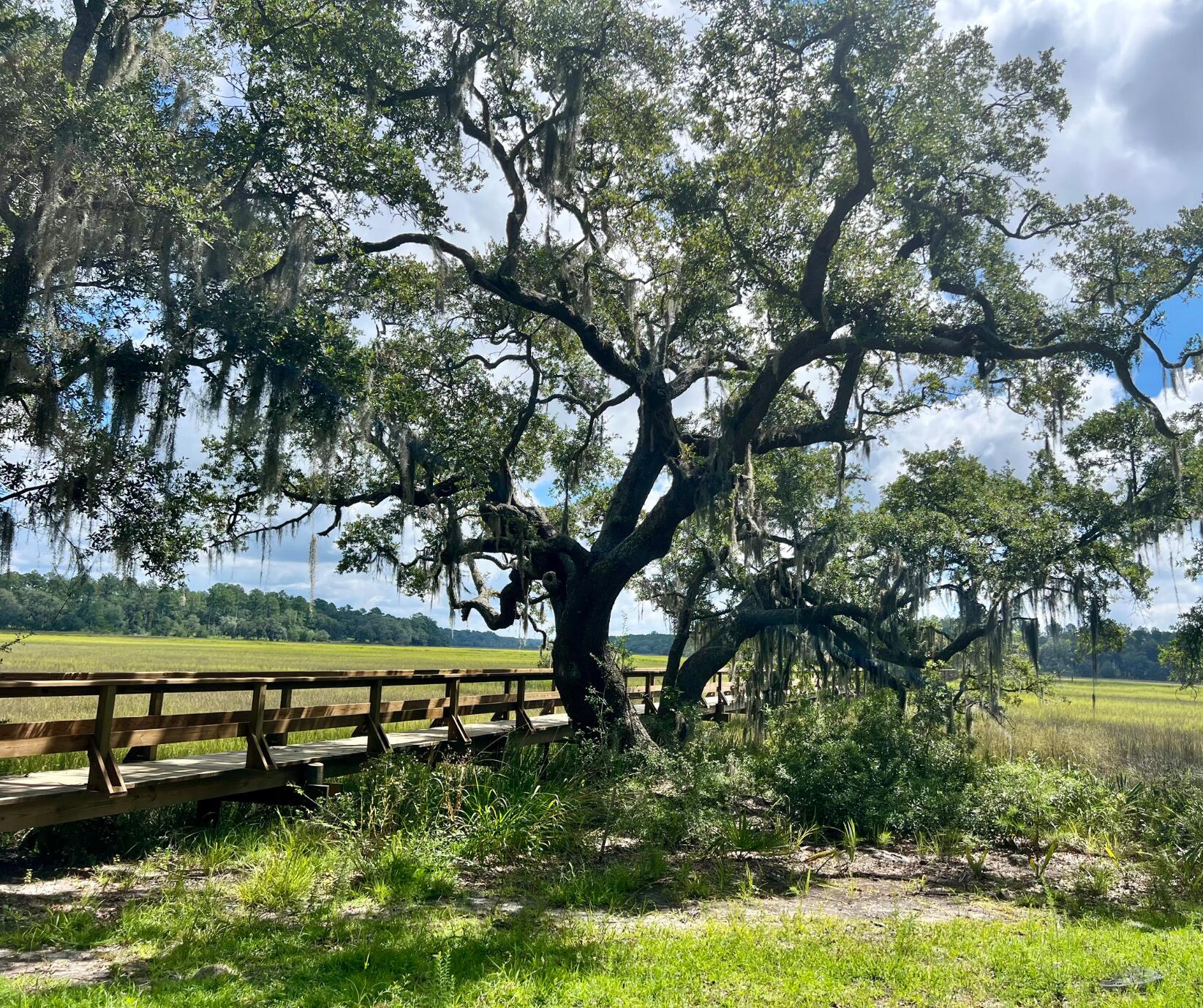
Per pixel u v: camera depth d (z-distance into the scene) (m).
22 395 9.86
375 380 12.63
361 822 8.64
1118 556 18.17
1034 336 15.16
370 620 98.12
